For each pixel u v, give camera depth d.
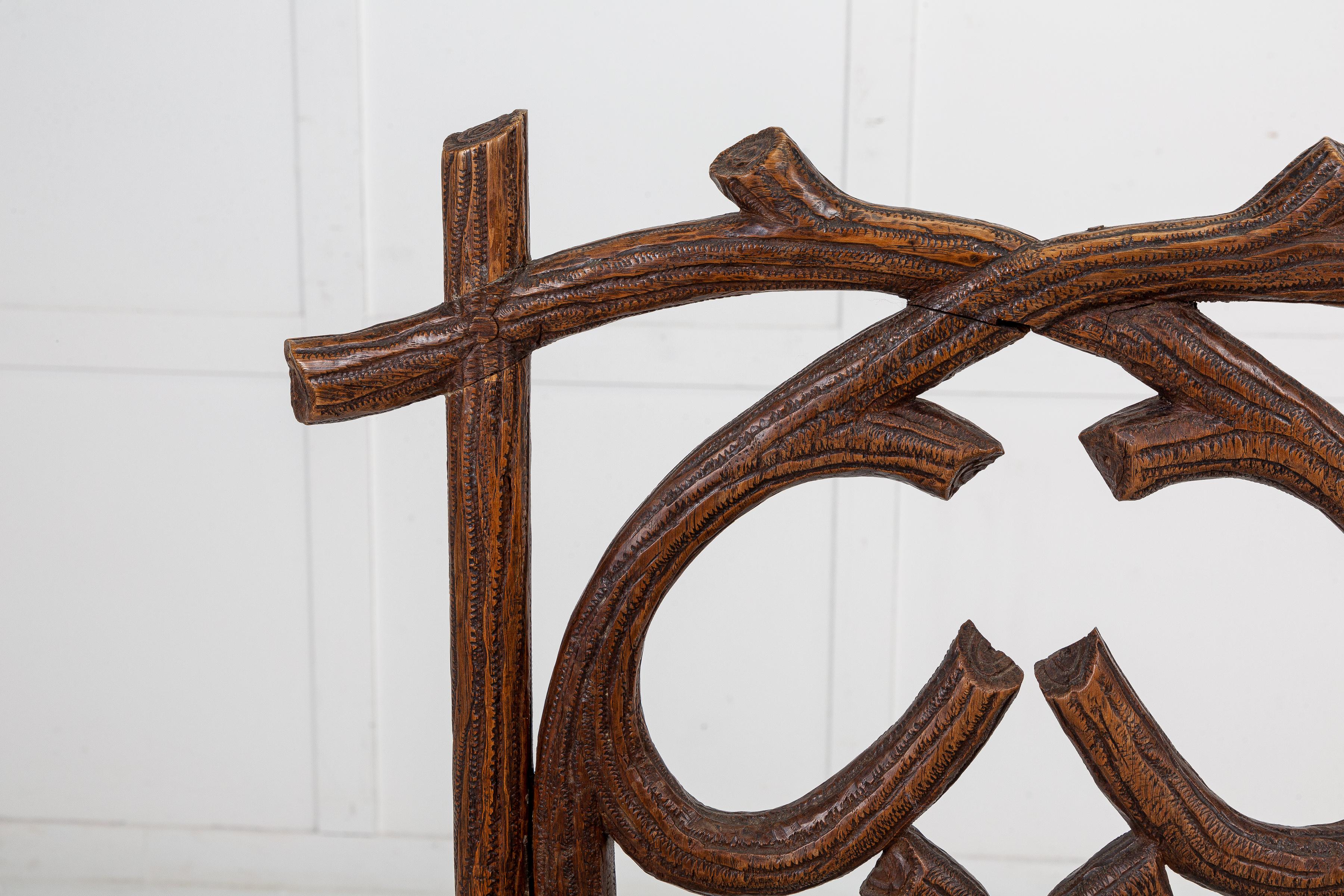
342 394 0.43
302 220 1.72
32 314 1.78
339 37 1.66
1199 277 0.40
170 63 1.70
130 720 1.93
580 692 0.45
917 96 1.65
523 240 0.43
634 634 0.44
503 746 0.46
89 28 1.69
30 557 1.87
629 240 0.42
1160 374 0.41
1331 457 0.41
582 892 0.47
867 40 1.62
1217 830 0.44
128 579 1.88
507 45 1.66
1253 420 0.41
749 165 0.41
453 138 0.44
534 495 1.79
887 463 0.42
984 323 0.41
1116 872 0.45
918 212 0.42
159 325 1.78
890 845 0.45
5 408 1.82
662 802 0.45
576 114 1.67
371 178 1.70
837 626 1.81
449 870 1.94
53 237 1.76
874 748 0.45
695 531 0.43
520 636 0.46
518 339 0.43
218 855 1.96
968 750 0.44
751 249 0.41
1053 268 0.40
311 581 1.86
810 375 0.42
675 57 1.65
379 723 1.91
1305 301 0.40
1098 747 0.43
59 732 1.94
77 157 1.73
